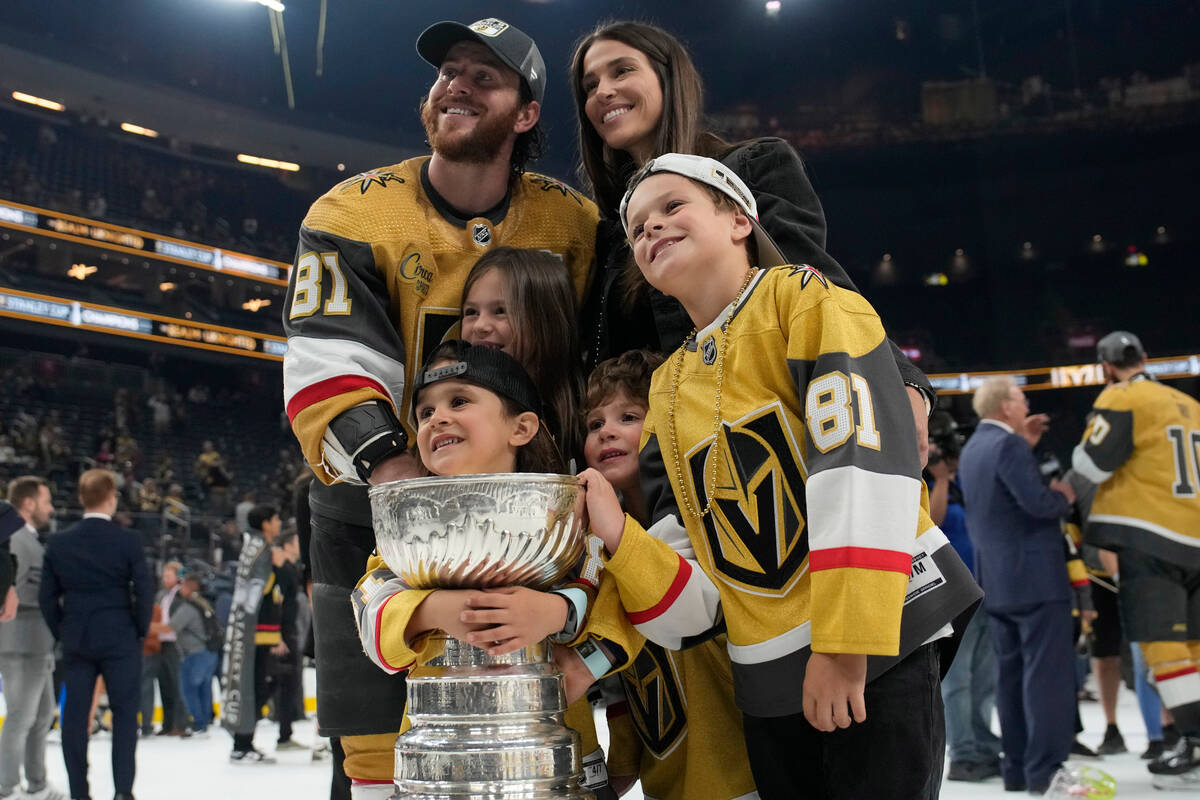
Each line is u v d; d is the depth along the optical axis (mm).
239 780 5980
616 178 2553
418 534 1424
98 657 5016
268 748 7668
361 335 1986
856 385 1496
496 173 2211
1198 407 4457
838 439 1474
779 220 2084
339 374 1900
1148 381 4445
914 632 1567
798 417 1618
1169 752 4879
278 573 7246
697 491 1707
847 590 1417
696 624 1631
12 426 21188
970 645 4926
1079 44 29188
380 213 2117
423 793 1410
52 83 24266
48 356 24234
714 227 1712
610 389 1996
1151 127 27922
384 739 2002
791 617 1568
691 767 1784
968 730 4887
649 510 1878
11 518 4984
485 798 1381
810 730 1706
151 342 24453
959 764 4879
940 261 30719
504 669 1448
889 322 31031
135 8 27328
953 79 29844
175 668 8453
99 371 24891
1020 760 4488
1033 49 29562
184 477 24000
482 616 1396
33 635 5195
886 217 30734
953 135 29328
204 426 25750
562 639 1571
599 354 2354
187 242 24844
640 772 1918
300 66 28844
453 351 1743
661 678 1830
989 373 29734
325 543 2086
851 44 29953
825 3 29016
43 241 23453
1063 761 4277
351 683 2018
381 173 2193
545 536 1436
